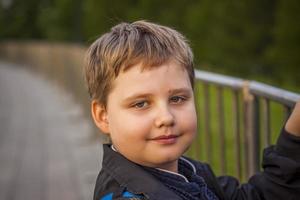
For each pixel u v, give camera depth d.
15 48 32.31
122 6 25.75
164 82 1.55
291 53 17.44
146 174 1.54
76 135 9.07
